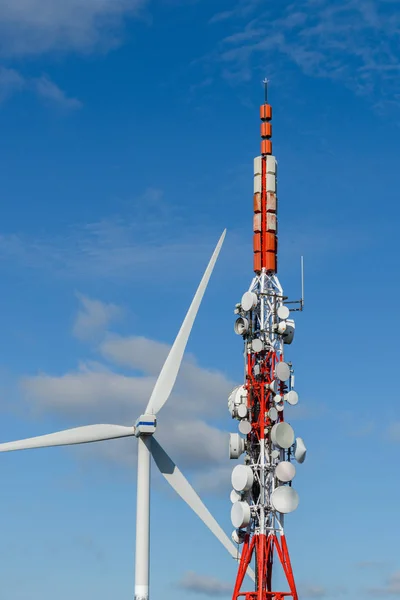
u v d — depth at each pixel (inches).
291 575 4581.7
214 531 4507.9
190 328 4478.3
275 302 4881.9
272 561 4665.4
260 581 4574.3
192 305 4512.8
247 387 4793.3
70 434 4340.6
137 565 4242.1
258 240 4950.8
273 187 5007.4
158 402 4377.5
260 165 5032.0
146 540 4259.4
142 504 4284.0
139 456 4320.9
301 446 4714.6
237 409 4734.3
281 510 4621.1
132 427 4375.0
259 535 4658.0
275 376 4741.6
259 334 4827.8
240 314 4877.0
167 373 4424.2
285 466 4662.9
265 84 5187.0
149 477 4308.6
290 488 4648.1
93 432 4362.7
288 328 4835.1
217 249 4576.8
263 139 5093.5
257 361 4803.2
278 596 4554.6
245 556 4643.2
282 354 4817.9
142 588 4224.9
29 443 4320.9
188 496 4463.6
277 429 4670.3
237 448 4682.6
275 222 4980.3
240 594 4608.8
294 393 4744.1
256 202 5000.0
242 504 4643.2
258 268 4921.3
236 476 4670.3
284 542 4635.8
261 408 4753.9
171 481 4434.1
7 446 4315.9
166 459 4411.9
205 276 4552.2
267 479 4717.0
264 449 4736.7
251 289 4901.6
